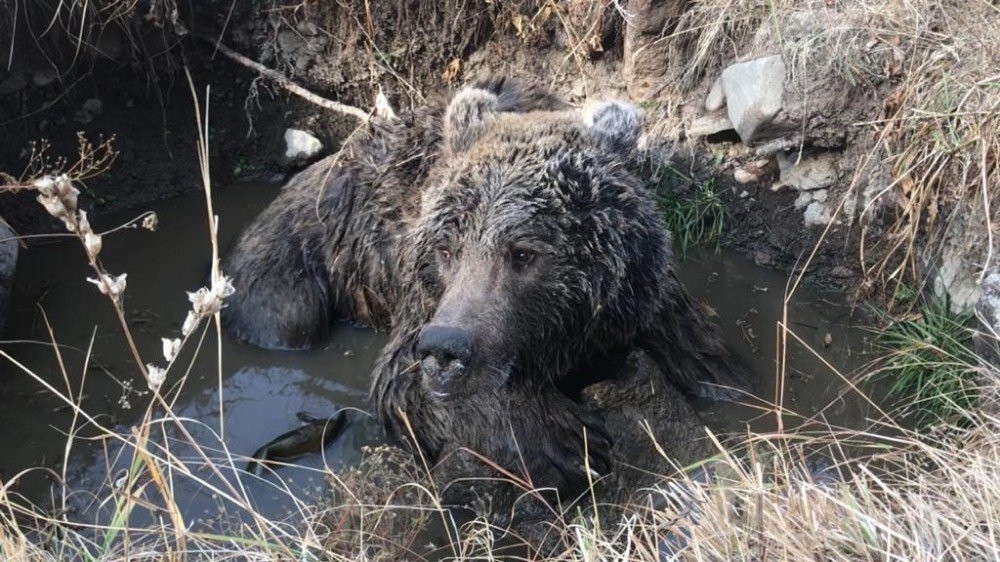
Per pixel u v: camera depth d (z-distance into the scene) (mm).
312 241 1913
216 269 1083
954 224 1723
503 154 1487
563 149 1492
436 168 1592
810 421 1509
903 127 1795
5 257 1768
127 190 2223
